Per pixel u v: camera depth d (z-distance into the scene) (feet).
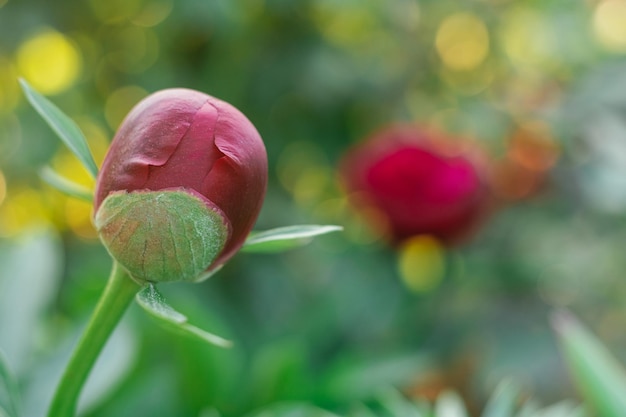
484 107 2.46
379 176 2.05
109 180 1.01
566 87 2.52
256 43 2.44
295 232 1.04
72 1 2.53
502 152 2.39
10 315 1.28
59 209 2.79
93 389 1.24
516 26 2.82
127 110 2.61
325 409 1.41
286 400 1.40
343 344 2.00
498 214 2.37
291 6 2.40
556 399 2.14
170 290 2.01
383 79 2.53
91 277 1.68
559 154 2.33
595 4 2.89
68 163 2.80
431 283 2.22
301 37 2.49
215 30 2.33
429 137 2.15
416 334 2.10
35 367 1.26
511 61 2.80
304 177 2.73
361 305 2.06
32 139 2.60
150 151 0.99
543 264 2.31
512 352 2.14
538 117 2.34
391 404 1.35
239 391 1.43
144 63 2.58
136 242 1.00
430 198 2.03
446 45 2.77
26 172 2.68
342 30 2.64
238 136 1.00
